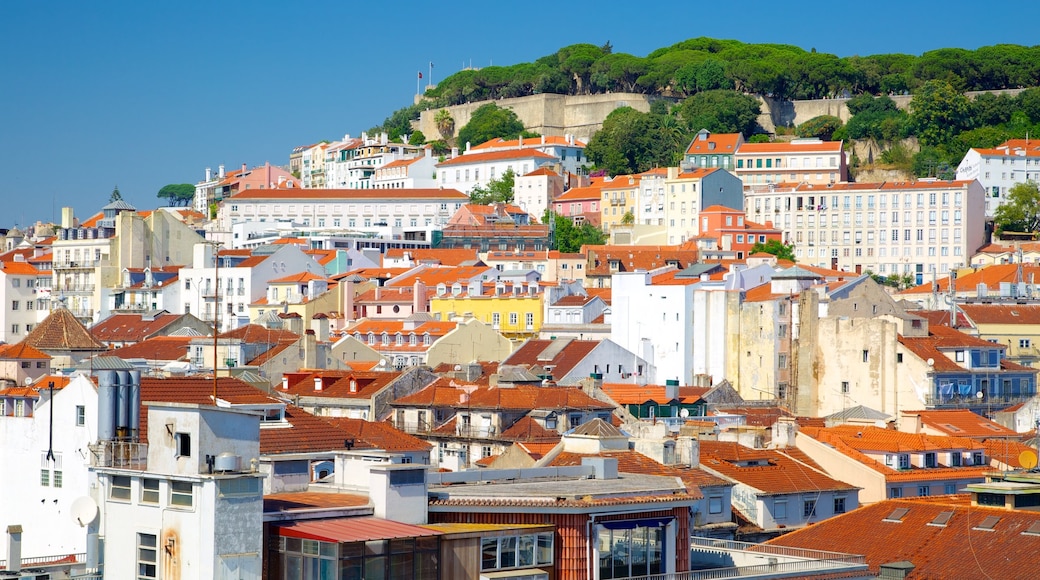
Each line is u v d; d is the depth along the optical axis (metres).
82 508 104.31
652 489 115.06
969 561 134.12
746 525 158.88
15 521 152.75
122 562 100.69
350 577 97.25
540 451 173.38
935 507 143.12
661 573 112.38
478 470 122.69
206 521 96.38
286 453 129.62
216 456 98.19
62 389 152.62
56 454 150.50
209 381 152.25
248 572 97.19
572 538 107.69
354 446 147.62
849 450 179.25
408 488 105.38
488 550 104.25
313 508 103.19
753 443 182.88
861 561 132.38
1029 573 130.00
